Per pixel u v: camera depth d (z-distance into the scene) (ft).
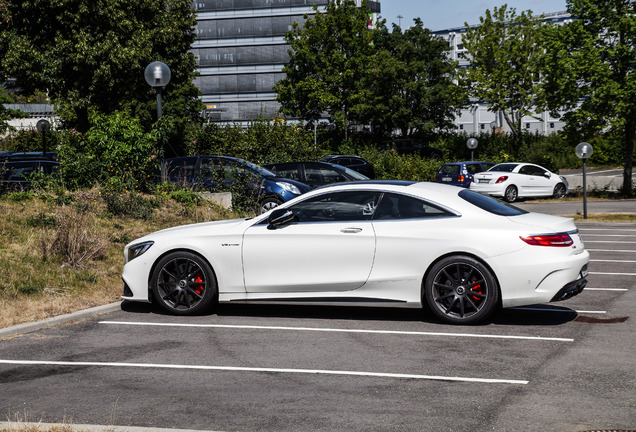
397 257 22.62
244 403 14.82
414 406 14.49
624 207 75.66
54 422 13.75
